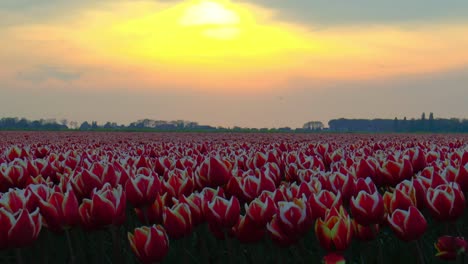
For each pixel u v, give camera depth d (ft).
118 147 52.95
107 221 13.23
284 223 11.94
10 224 11.76
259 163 24.57
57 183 23.62
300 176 19.49
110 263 16.52
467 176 16.22
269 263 16.40
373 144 46.37
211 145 50.37
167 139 96.58
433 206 13.12
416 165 21.97
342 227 11.18
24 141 83.61
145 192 14.82
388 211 13.91
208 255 17.81
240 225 13.30
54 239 19.11
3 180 19.38
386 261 16.49
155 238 11.80
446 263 15.62
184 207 13.34
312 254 16.31
